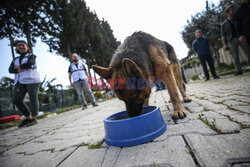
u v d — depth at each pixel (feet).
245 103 6.83
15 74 14.79
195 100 10.55
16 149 7.50
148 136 4.81
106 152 4.70
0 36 35.81
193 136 4.43
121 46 7.03
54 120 17.11
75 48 65.16
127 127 4.84
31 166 4.93
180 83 10.81
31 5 33.32
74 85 22.27
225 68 37.88
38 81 15.05
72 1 55.36
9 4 29.99
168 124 6.26
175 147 4.01
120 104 19.90
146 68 6.26
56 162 4.79
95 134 7.10
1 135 13.00
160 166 3.28
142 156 3.92
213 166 2.90
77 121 12.39
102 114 13.48
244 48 19.25
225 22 20.43
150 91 6.59
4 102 35.63
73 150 5.57
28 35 36.35
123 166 3.62
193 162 3.17
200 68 50.85
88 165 4.10
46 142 7.67
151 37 7.81
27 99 40.14
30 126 15.26
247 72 21.31
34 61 14.56
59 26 49.78
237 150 3.24
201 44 24.86
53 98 41.96
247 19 17.26
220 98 9.25
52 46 55.62
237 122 4.80
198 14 45.96
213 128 4.67
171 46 10.34
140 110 6.10
